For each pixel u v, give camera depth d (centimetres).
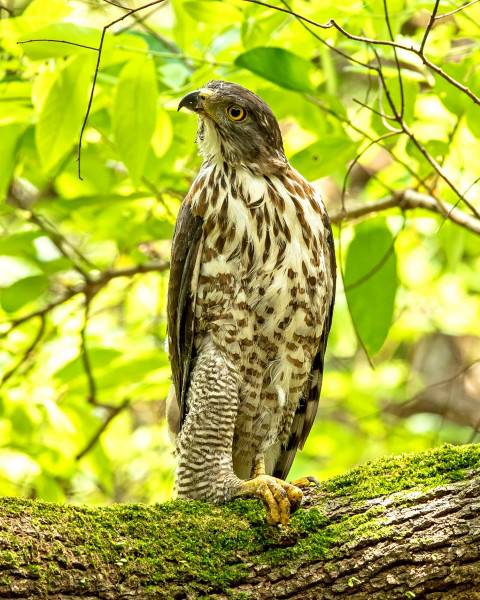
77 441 1228
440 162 1089
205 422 859
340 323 1633
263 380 885
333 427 1605
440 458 738
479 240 1350
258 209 858
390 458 758
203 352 873
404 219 1124
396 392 1730
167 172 1218
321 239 884
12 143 1090
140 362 1196
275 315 860
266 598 662
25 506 659
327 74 1041
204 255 866
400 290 1636
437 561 659
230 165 873
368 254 1017
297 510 721
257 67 957
